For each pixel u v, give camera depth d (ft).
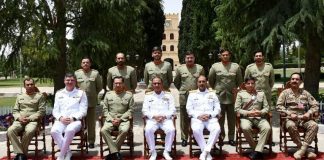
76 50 49.65
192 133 29.63
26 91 30.66
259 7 47.29
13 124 29.27
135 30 55.83
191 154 29.53
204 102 30.01
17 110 30.35
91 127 32.99
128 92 30.78
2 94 97.25
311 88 50.08
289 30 41.88
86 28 51.06
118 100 30.48
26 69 54.60
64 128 28.96
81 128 29.48
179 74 32.89
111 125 29.40
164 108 30.09
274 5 46.32
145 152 29.45
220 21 53.93
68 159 28.89
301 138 31.58
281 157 29.25
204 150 28.66
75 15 52.80
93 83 32.63
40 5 50.06
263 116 29.91
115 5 50.70
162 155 30.32
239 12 49.08
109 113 30.40
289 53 45.03
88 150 32.42
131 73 33.42
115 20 51.24
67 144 28.45
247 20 48.37
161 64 32.91
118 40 54.03
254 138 30.78
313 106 29.84
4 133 36.17
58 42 50.01
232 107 32.94
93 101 32.68
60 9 51.21
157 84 30.22
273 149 31.73
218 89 32.78
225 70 32.65
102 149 29.89
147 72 32.89
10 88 122.93
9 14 49.60
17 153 28.66
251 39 44.68
